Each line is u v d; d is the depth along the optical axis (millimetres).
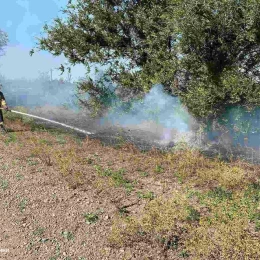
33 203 6609
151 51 11328
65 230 5785
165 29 10836
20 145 10266
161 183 7527
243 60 10500
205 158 9344
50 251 5332
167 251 5215
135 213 6203
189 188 7238
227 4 9312
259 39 9773
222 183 7348
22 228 5891
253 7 9133
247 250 4836
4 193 7016
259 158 9633
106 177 7770
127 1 12539
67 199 6723
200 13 9570
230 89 9547
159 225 5438
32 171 8094
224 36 9984
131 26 12422
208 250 4977
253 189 7102
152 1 11961
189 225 5609
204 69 10070
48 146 10141
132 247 5324
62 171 7914
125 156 9477
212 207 6164
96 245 5410
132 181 7609
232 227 5340
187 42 9961
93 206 6449
